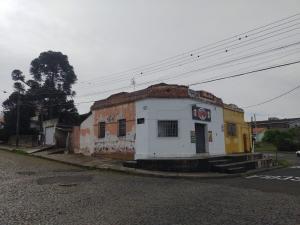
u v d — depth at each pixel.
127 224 7.40
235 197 10.71
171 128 19.97
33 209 8.81
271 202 9.91
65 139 31.02
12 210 8.71
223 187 12.98
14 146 38.38
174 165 17.73
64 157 24.03
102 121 23.70
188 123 20.06
